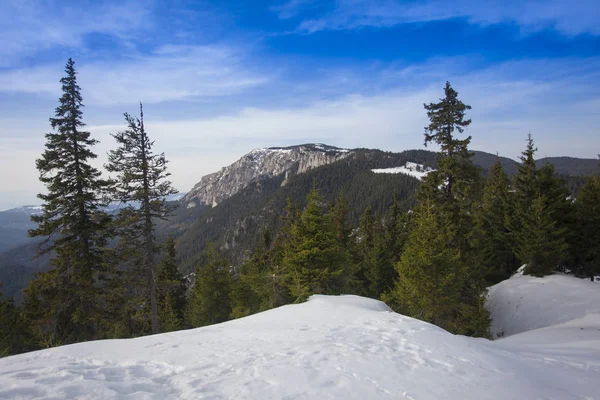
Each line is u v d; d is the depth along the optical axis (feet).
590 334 43.32
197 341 28.12
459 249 62.59
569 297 63.36
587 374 23.63
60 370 18.75
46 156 53.93
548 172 80.02
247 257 103.35
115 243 59.88
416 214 70.49
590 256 79.61
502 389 18.06
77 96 56.59
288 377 18.13
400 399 16.07
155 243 64.75
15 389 14.94
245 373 18.76
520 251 79.56
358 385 17.35
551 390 19.19
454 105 61.41
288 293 69.46
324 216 67.10
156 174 61.57
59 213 55.47
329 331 30.63
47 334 58.59
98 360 22.02
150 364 21.12
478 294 61.05
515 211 86.79
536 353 30.91
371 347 24.58
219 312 97.76
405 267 58.90
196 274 107.55
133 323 83.05
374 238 108.99
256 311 84.94
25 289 54.90
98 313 59.26
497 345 33.45
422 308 57.41
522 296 69.67
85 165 56.54
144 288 63.52
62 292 56.54
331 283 68.18
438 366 20.81
